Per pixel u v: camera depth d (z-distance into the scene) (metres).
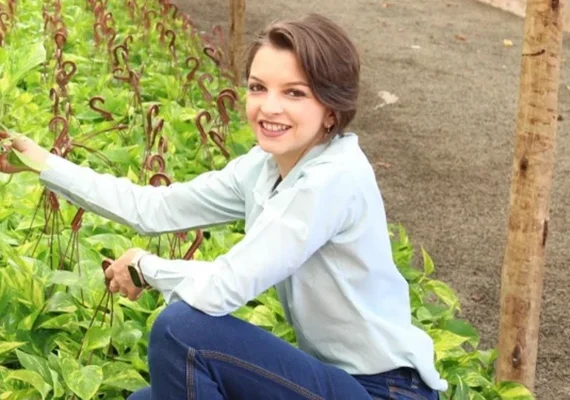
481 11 11.79
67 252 3.11
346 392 2.02
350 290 2.05
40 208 3.38
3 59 3.72
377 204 2.05
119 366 2.62
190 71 5.76
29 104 4.46
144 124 4.46
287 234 1.92
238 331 1.96
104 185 2.39
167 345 1.95
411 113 7.18
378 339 2.07
